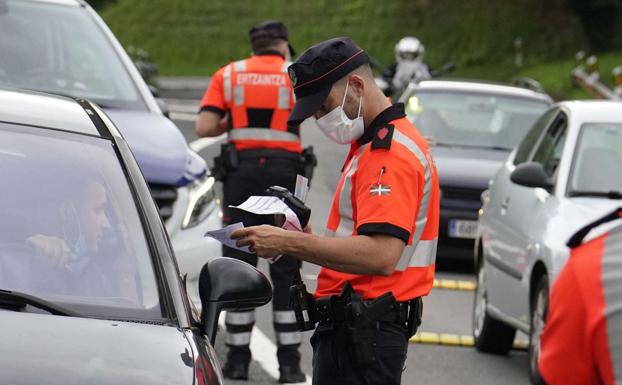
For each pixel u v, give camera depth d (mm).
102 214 7703
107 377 6348
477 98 24594
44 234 7543
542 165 15773
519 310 14359
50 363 6371
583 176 14656
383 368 8164
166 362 6594
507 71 87812
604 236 4852
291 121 8039
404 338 8242
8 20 15758
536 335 13750
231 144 13883
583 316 4727
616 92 49875
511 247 14898
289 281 13188
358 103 8047
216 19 100750
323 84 8008
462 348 16016
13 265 7355
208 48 98688
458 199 21734
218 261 7480
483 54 90125
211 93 13961
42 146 8000
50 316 6859
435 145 23297
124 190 7855
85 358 6469
